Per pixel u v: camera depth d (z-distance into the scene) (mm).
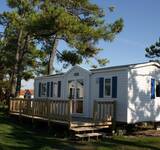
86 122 19141
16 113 26203
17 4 33875
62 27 29281
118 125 20266
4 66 41812
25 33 35500
